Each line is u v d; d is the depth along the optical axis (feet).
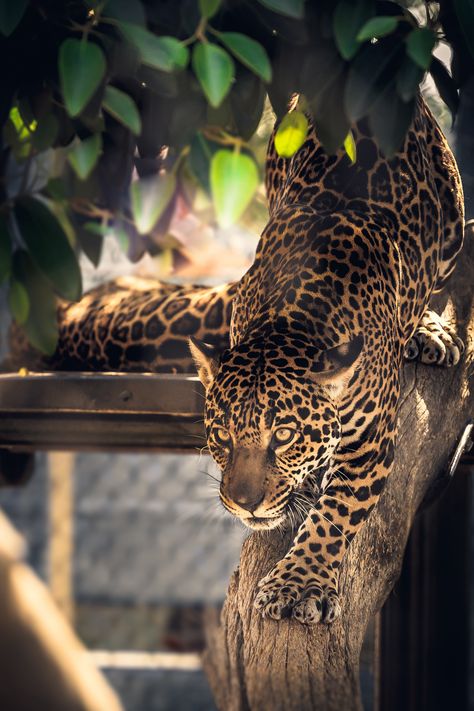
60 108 20.90
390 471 19.89
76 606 52.11
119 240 29.01
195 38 17.93
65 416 22.91
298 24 18.44
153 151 20.92
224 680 15.88
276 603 16.92
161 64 16.48
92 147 22.11
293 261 20.53
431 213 22.94
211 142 24.25
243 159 21.06
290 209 21.74
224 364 18.84
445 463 22.02
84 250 27.37
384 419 19.76
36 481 49.96
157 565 52.49
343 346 18.67
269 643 16.02
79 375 22.84
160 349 27.76
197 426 22.63
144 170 24.06
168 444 25.27
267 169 26.63
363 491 19.38
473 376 23.17
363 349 19.25
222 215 21.13
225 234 36.09
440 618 30.27
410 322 22.08
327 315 19.56
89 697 7.02
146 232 27.32
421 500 21.25
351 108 17.42
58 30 19.06
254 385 18.19
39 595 7.16
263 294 20.62
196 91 20.38
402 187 22.40
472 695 36.63
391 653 30.42
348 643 17.24
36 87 19.47
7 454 29.96
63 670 7.00
